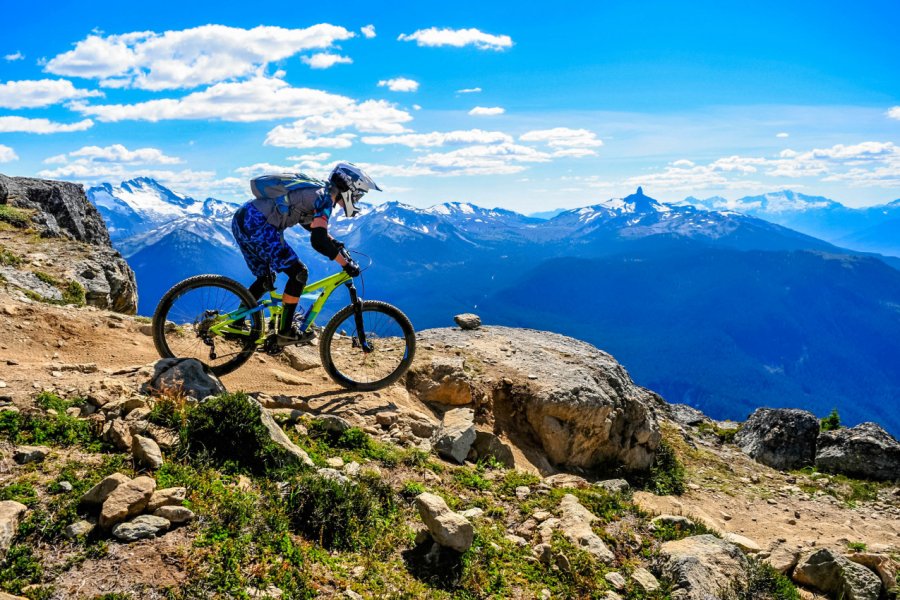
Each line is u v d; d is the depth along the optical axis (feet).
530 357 47.60
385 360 39.09
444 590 18.52
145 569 14.20
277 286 29.81
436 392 37.76
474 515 24.38
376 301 32.01
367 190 29.12
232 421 20.99
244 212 27.37
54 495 16.02
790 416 66.90
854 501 52.65
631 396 48.98
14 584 12.89
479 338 52.06
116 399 22.12
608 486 35.04
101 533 15.02
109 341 31.01
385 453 26.94
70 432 19.21
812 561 29.12
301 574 16.15
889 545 38.65
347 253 28.76
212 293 28.96
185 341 33.27
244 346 29.68
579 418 41.45
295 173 27.71
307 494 19.36
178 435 20.51
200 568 14.76
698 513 37.65
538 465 38.78
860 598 27.96
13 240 71.41
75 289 56.13
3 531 13.73
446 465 28.53
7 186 107.14
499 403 41.29
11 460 17.16
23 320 29.68
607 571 22.35
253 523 17.16
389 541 20.08
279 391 31.19
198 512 16.69
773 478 57.00
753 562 26.25
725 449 67.92
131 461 18.54
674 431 64.64
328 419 27.09
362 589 16.87
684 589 22.06
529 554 22.43
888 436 64.44
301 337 29.32
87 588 13.28
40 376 23.24
